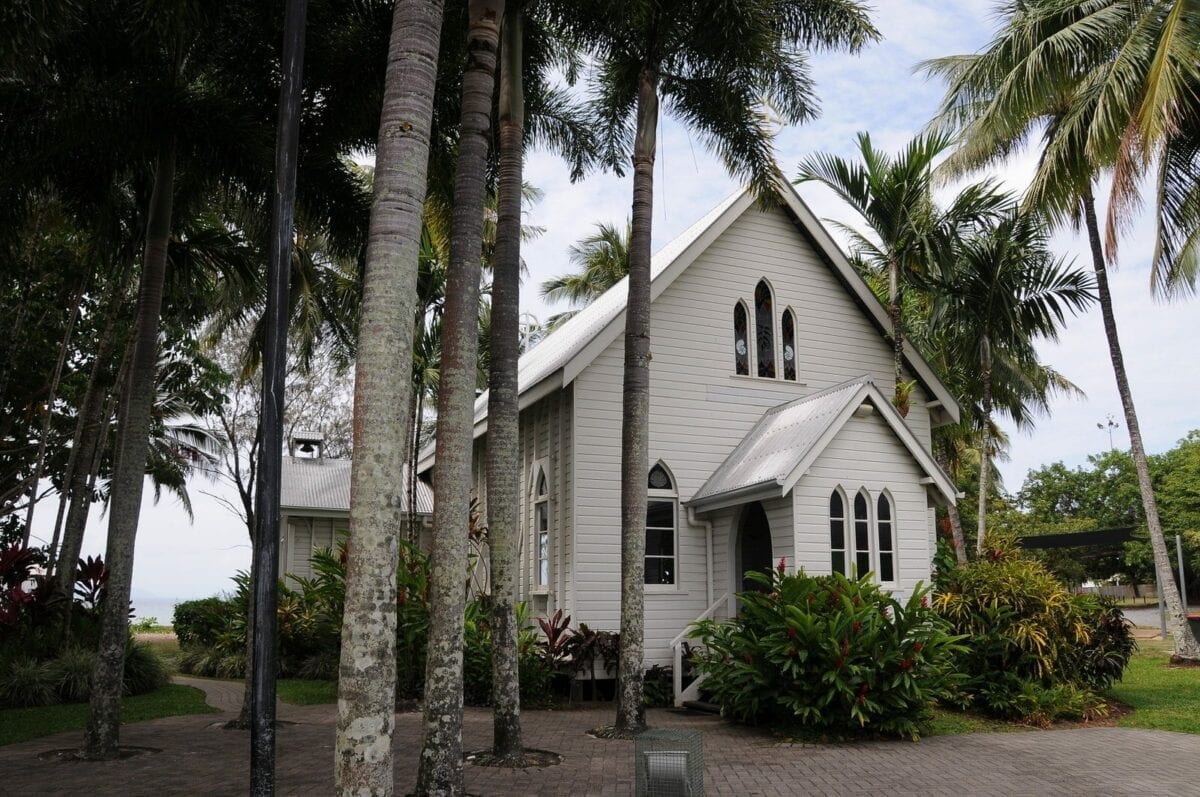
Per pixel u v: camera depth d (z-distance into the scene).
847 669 11.93
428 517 28.73
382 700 6.15
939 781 9.48
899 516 15.81
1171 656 20.30
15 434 25.78
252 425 33.50
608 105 16.00
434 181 14.54
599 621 16.80
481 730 12.66
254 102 13.10
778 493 14.84
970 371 22.83
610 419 17.58
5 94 10.89
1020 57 19.55
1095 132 16.69
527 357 28.81
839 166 19.62
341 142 14.05
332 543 27.58
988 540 17.95
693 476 18.08
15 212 11.77
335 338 27.00
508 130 11.49
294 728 13.42
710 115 15.25
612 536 17.19
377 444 6.38
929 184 19.67
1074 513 62.66
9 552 18.42
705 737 12.29
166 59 12.03
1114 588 54.72
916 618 12.49
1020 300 20.45
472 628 15.78
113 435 26.38
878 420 15.99
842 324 20.34
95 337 23.14
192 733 12.84
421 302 23.05
